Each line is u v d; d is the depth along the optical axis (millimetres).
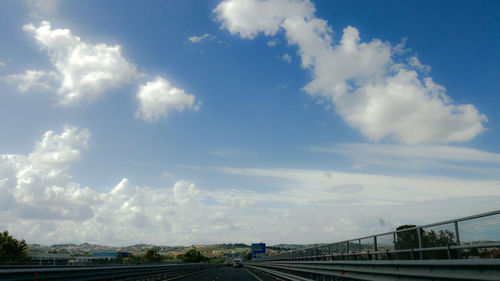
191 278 28312
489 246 5953
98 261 32406
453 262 6160
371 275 9859
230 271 49281
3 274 8898
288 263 23531
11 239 49594
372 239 11422
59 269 11453
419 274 7293
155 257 101375
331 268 13312
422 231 8320
